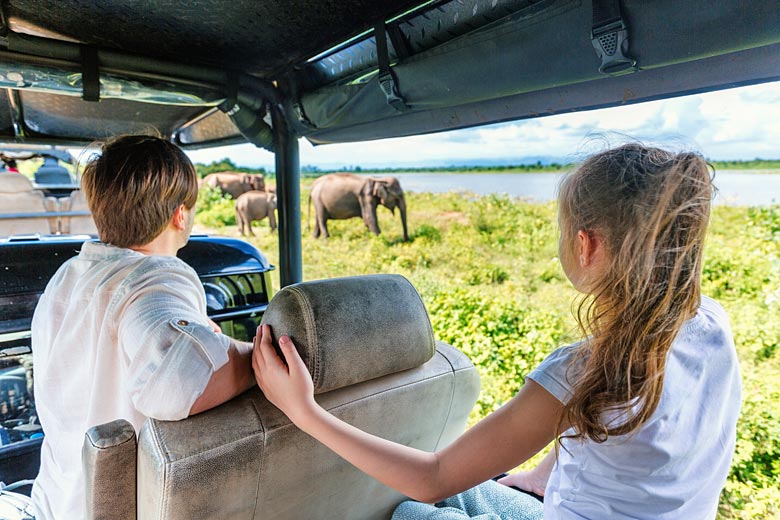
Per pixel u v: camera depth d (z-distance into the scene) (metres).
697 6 1.02
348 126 2.24
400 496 1.31
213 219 10.12
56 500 1.12
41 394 1.10
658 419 0.70
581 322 0.76
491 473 0.79
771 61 1.07
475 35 1.45
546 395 0.75
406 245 8.16
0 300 1.75
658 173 0.69
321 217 8.99
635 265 0.69
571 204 0.75
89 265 1.06
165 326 0.88
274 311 0.96
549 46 1.29
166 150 1.09
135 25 1.84
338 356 0.95
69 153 4.01
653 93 1.29
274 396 0.91
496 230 7.45
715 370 0.76
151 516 0.86
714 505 0.79
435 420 1.22
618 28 1.13
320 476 1.03
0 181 3.39
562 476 0.81
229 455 0.86
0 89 2.28
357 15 1.74
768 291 4.11
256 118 2.44
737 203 4.79
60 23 1.83
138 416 0.97
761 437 2.85
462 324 5.18
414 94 1.70
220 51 2.12
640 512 0.72
